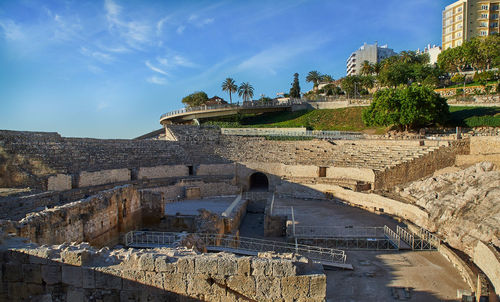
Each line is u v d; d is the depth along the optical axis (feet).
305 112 321.73
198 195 171.42
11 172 129.90
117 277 46.44
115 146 179.22
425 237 98.94
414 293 69.72
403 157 162.50
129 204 95.25
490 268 69.41
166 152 195.72
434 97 212.02
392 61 391.04
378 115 226.17
